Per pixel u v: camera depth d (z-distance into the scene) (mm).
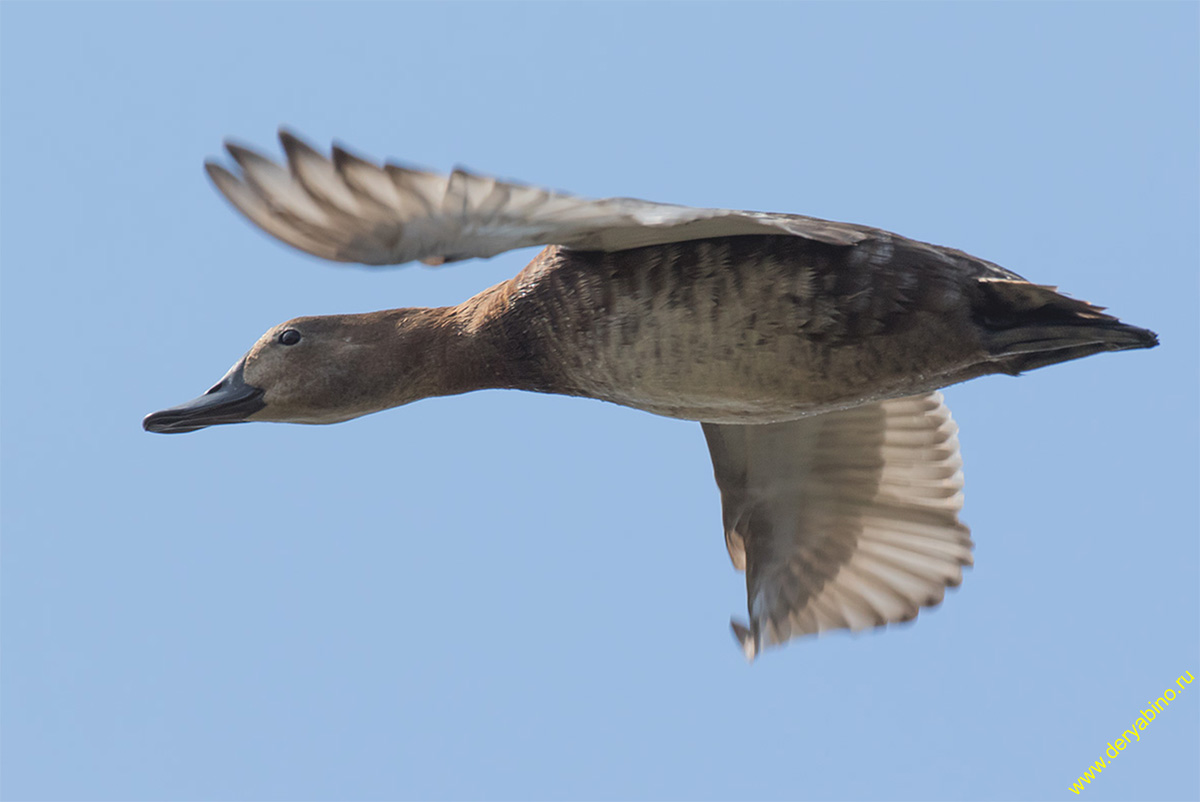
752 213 10445
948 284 11422
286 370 13227
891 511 14961
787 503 15125
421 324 13109
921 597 14945
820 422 14695
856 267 11398
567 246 11742
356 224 10117
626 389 12156
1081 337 11336
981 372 12023
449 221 10102
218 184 9906
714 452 15078
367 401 13188
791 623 15164
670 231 11320
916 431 14750
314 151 9734
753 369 11711
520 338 12438
